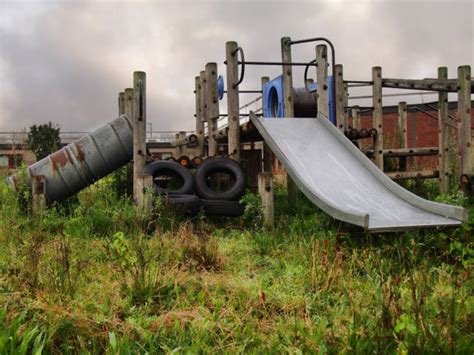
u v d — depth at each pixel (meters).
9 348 3.26
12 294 4.24
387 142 16.41
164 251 6.20
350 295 4.56
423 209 7.36
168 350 3.53
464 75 11.83
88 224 7.99
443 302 4.18
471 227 6.43
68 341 3.64
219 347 3.66
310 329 3.89
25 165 9.54
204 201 9.50
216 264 5.99
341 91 11.67
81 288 4.68
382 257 5.86
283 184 15.72
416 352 3.15
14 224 7.68
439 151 12.30
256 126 10.27
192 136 13.91
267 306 4.55
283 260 5.96
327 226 7.21
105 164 11.12
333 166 8.93
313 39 11.13
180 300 4.67
